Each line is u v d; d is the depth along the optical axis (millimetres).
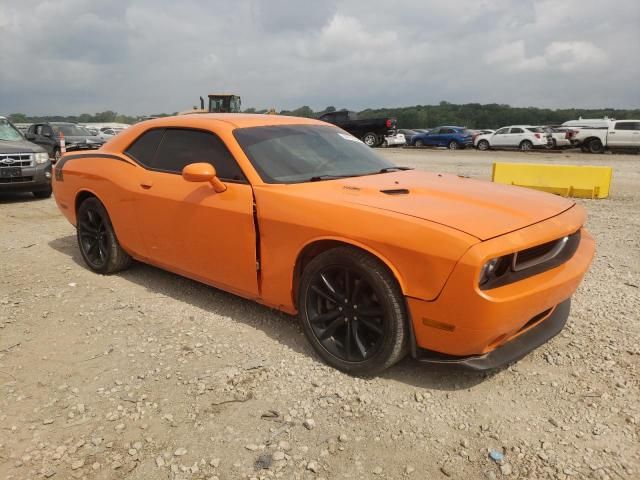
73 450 2633
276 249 3523
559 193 10750
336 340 3381
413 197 3336
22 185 9742
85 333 3916
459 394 3072
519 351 3078
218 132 4039
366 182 3709
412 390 3115
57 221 8055
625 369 3287
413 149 32219
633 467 2465
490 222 2918
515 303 2756
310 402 3004
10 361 3521
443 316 2816
